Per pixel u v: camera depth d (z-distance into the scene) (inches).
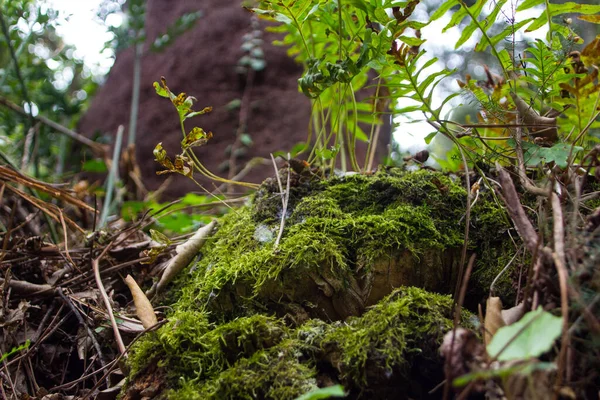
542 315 14.2
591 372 16.2
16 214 34.4
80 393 23.5
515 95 23.7
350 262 22.6
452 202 24.5
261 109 66.5
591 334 16.0
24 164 42.9
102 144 61.9
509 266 22.0
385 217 23.6
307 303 21.7
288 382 18.1
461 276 22.0
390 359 18.0
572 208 20.2
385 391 18.3
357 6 23.9
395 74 25.4
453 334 15.2
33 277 28.5
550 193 18.2
